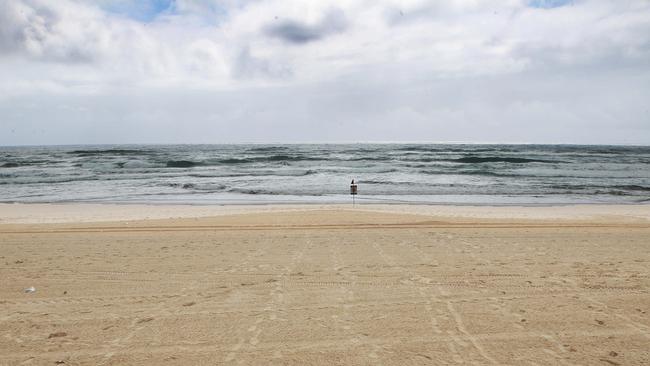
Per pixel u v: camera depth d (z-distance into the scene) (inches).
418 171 1552.7
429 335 169.9
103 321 190.4
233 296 223.5
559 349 156.9
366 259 305.7
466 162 2066.9
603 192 959.6
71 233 450.9
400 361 148.3
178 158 2369.6
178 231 456.1
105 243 381.4
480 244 360.8
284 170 1595.7
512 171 1546.5
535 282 241.8
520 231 435.5
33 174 1434.5
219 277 261.6
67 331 179.6
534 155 2802.7
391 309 200.2
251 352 156.9
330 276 260.2
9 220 573.3
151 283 250.2
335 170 1594.5
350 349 158.2
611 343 161.8
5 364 150.9
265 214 597.6
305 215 582.6
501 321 183.8
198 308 205.3
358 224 499.8
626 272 261.9
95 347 163.6
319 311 198.8
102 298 223.5
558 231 436.1
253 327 180.5
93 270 281.6
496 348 158.1
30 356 156.9
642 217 581.6
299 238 398.3
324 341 165.5
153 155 2751.0
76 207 732.0
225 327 181.0
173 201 828.0
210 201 826.8
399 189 1012.5
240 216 579.5
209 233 437.7
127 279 259.3
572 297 214.5
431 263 291.0
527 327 177.2
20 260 313.0
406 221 525.0
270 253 331.3
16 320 192.9
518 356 151.6
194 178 1291.8
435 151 3548.2
